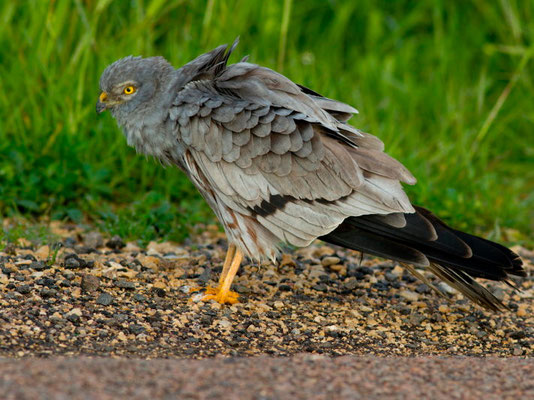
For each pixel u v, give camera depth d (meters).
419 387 6.49
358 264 11.39
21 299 8.59
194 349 7.95
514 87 17.05
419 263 8.66
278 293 9.98
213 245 11.90
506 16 17.55
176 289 9.61
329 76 15.54
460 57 17.75
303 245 9.04
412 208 8.81
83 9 14.48
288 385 6.33
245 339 8.41
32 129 13.40
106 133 13.59
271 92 9.06
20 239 11.06
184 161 9.41
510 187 15.16
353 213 8.75
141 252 11.12
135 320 8.48
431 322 9.54
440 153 15.05
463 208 13.57
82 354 7.43
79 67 13.91
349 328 9.03
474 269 8.58
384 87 16.59
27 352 7.32
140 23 14.39
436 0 17.83
